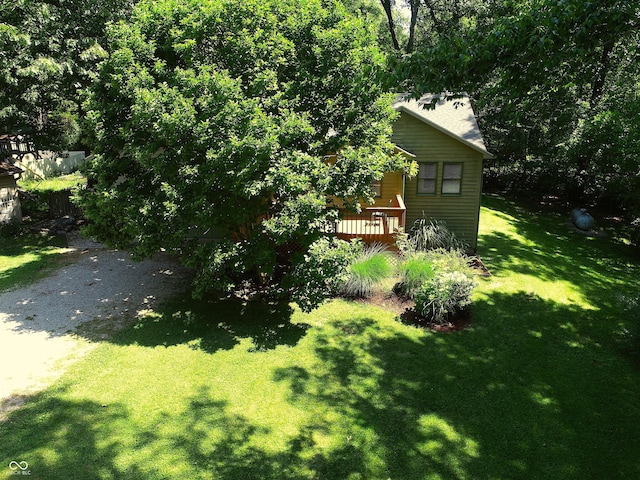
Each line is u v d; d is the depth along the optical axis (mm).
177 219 8758
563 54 6992
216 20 9562
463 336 9594
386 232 13094
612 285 13336
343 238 12922
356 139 10555
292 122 8859
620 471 6031
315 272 9188
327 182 9094
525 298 11719
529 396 7617
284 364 8320
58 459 5812
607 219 21672
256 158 8516
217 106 8805
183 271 12789
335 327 9805
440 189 14859
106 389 7332
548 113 21484
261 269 9648
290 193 9391
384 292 11430
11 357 8164
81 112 16109
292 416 6902
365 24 10953
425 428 6742
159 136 8750
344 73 10250
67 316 9898
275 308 10617
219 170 8875
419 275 11086
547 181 23344
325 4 11117
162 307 10484
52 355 8289
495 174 25562
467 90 7758
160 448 6109
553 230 19297
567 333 9961
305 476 5758
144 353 8484
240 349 8797
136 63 9414
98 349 8547
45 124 16953
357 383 7816
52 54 14250
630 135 16422
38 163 24547
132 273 12547
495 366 8500
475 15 23641
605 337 9852
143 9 10500
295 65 10406
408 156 14047
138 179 9992
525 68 7668
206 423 6641
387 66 8016
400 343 9203
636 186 17984
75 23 14398
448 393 7613
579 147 18734
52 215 17766
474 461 6137
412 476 5832
